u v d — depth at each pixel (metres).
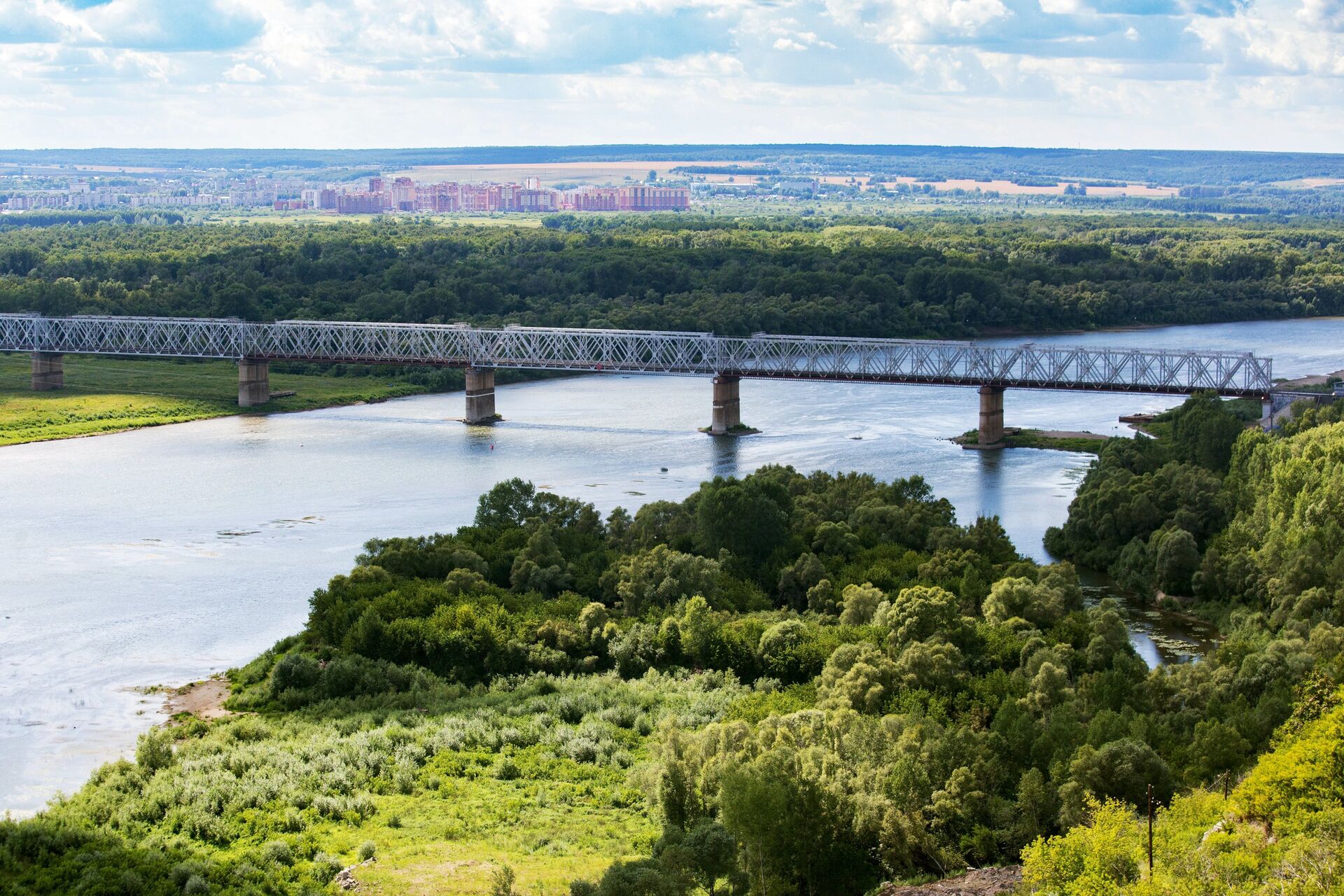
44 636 196.50
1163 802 124.88
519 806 145.88
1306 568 186.38
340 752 155.88
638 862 118.69
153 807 140.88
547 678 180.12
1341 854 101.69
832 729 139.00
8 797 147.38
